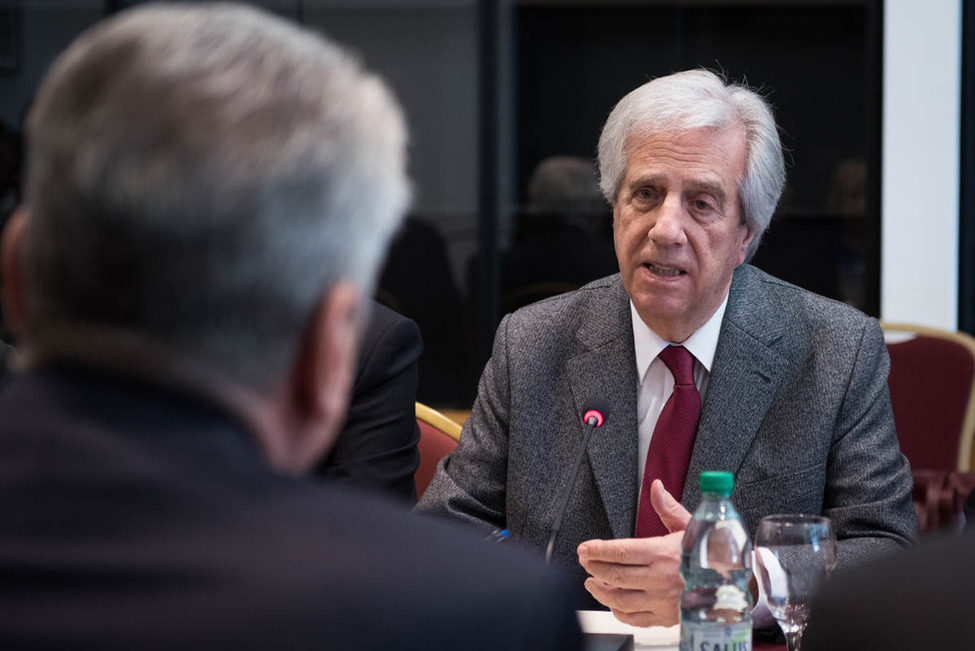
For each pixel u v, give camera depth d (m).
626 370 2.62
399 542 0.80
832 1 7.57
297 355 0.84
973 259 6.55
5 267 0.84
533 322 2.79
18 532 0.75
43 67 8.12
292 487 0.82
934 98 6.46
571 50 7.95
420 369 7.91
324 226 0.81
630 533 2.51
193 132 0.79
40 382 0.81
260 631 0.72
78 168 0.79
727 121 2.48
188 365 0.79
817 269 7.37
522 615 0.78
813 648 0.91
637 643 2.00
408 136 0.93
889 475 2.47
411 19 8.14
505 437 2.71
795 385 2.57
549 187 7.84
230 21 0.86
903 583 0.86
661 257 2.46
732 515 1.89
